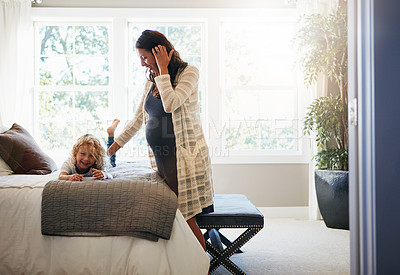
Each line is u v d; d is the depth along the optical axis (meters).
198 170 2.16
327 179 3.87
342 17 3.89
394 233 1.28
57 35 4.75
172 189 2.12
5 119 4.42
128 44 4.74
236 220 2.30
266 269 2.67
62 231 1.95
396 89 1.28
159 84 2.02
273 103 4.82
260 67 4.84
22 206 2.01
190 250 1.99
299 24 4.60
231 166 4.65
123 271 1.93
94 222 1.95
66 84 4.75
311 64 4.06
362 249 1.34
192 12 4.62
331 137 4.52
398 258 1.28
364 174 1.33
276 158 4.65
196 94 2.21
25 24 4.50
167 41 2.15
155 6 4.63
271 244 3.35
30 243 1.98
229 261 2.36
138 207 1.96
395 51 1.29
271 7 4.67
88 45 4.75
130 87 4.71
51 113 4.73
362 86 1.33
